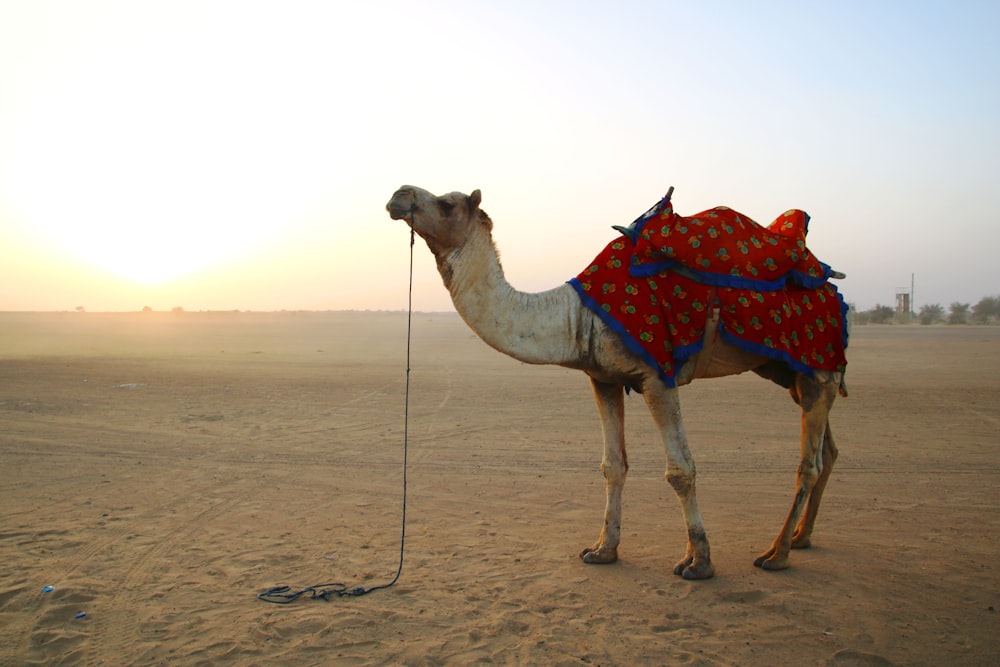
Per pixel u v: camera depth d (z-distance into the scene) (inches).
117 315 6486.2
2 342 1820.9
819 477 260.5
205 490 354.3
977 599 216.1
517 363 1127.6
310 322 4133.9
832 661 181.6
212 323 3855.8
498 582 232.1
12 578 238.1
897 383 770.2
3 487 360.5
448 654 184.9
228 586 230.8
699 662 180.7
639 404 639.8
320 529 291.0
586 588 226.7
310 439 490.0
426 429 528.7
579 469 397.4
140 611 211.9
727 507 320.2
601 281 231.5
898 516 301.0
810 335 241.3
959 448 437.1
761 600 217.2
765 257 236.2
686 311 226.2
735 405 637.9
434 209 226.2
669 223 233.3
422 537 279.9
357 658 183.0
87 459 427.2
